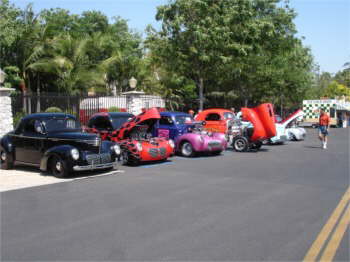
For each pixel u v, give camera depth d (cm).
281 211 636
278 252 454
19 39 2370
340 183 884
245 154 1536
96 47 2923
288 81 3588
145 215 619
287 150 1680
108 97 2192
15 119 1712
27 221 594
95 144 1005
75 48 2588
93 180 954
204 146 1420
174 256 444
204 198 737
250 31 2408
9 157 1122
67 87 2467
